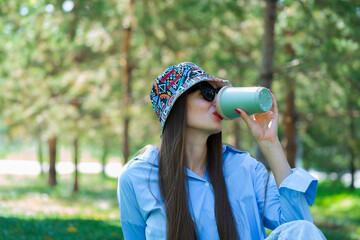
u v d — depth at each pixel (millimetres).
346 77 11047
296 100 15609
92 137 17344
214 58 11484
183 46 12398
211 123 1977
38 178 25297
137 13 11922
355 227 10500
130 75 13414
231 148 2203
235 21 12203
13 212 8453
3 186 18953
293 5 9648
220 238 1931
